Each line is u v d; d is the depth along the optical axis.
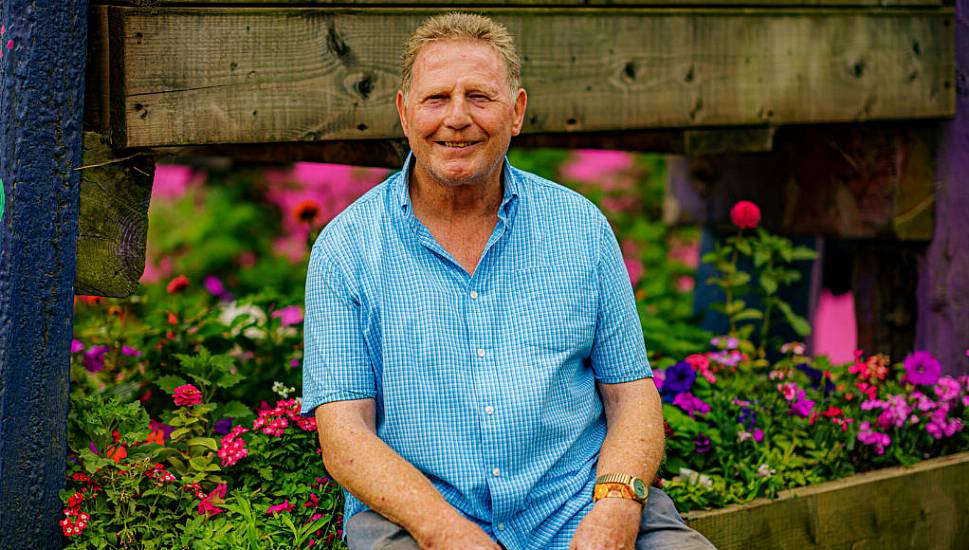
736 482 2.96
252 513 2.47
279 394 2.98
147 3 2.39
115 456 2.48
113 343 3.34
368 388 2.25
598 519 2.15
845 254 5.18
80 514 2.35
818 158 3.96
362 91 2.71
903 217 3.67
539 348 2.26
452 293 2.26
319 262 2.28
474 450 2.22
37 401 2.30
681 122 3.22
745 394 3.31
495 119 2.22
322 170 7.79
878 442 3.22
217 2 2.49
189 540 2.40
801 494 2.98
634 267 6.29
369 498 2.12
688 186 4.81
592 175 7.79
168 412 2.69
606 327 2.38
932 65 3.62
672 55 3.18
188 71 2.45
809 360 3.70
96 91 2.40
